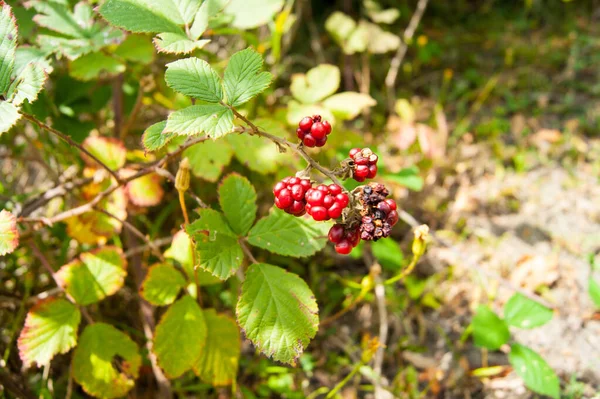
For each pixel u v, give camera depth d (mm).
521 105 631
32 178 480
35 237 408
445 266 481
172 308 331
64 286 328
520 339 431
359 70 663
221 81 266
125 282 429
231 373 342
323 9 728
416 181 436
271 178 478
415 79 674
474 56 701
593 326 437
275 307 285
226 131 250
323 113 425
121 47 368
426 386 415
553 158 574
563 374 409
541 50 711
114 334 334
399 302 455
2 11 276
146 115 496
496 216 524
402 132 510
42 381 371
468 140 596
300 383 414
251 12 398
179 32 287
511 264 479
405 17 735
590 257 423
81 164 429
